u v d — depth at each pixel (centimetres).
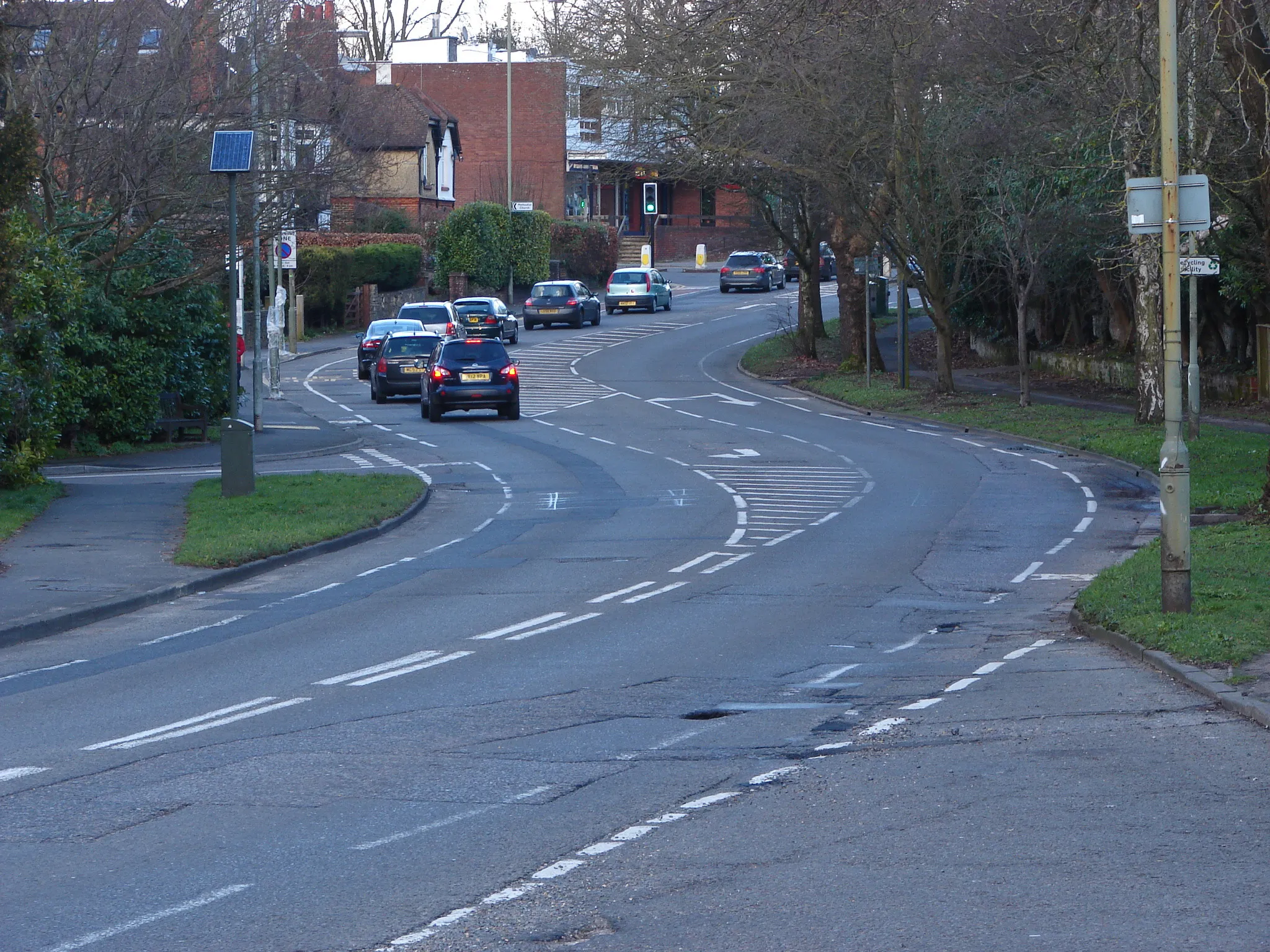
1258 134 2420
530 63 12194
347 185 4662
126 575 2331
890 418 5350
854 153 5156
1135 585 1925
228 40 4338
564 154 12288
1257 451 3703
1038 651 1711
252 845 1008
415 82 12225
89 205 4169
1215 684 1416
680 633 1886
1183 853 942
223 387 4847
